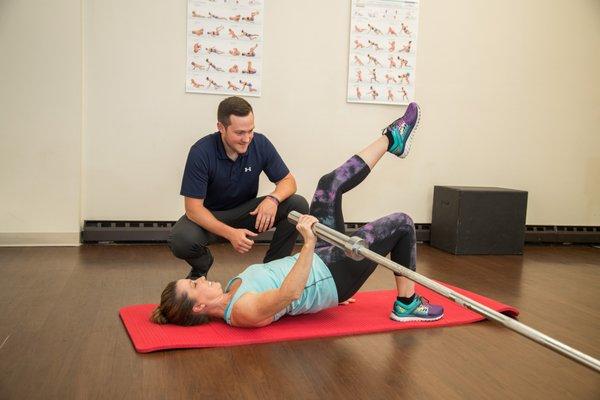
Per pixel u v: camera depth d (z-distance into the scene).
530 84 4.99
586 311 3.06
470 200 4.43
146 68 4.25
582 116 5.14
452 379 2.11
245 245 2.82
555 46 5.00
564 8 4.98
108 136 4.26
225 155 2.97
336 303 2.59
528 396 2.00
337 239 2.13
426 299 2.98
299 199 3.21
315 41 4.50
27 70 4.01
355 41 4.55
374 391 1.99
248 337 2.39
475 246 4.50
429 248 4.72
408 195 4.86
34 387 1.93
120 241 4.34
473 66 4.85
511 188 5.06
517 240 4.57
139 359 2.19
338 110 4.61
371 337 2.51
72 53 4.06
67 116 4.10
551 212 5.17
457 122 4.88
